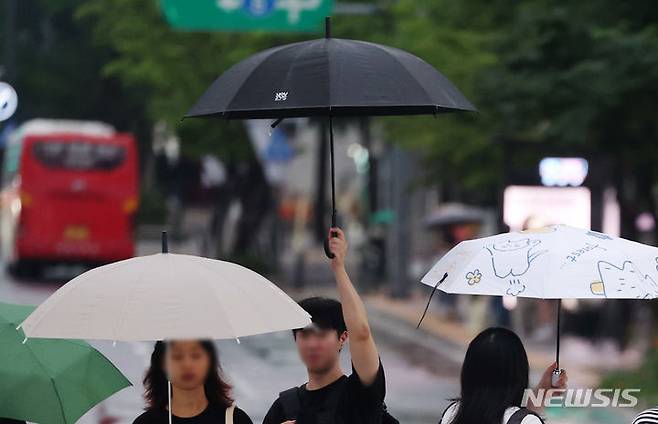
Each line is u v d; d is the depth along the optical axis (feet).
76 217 286.25
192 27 197.98
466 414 45.14
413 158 275.39
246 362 173.06
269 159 305.94
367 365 47.65
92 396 47.78
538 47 141.90
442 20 183.42
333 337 49.37
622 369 151.23
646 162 150.00
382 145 298.35
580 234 49.32
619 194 171.12
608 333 195.72
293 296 273.33
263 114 57.62
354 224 421.18
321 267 362.53
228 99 54.08
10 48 388.98
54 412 46.60
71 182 285.43
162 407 47.26
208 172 370.73
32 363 47.24
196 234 440.04
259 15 198.70
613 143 145.38
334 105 52.31
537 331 202.90
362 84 52.85
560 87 139.54
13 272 301.43
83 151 287.28
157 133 399.65
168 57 269.23
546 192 181.47
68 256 285.43
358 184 431.84
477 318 193.77
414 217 309.63
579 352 186.91
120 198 287.69
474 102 150.30
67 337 42.39
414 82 53.57
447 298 232.32
